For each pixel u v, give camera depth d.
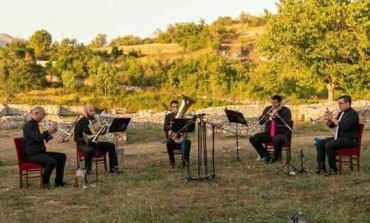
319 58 29.91
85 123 10.62
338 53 29.91
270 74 35.91
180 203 7.81
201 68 43.44
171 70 43.84
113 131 10.42
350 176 9.52
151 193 8.68
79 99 40.78
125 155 14.33
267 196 8.09
